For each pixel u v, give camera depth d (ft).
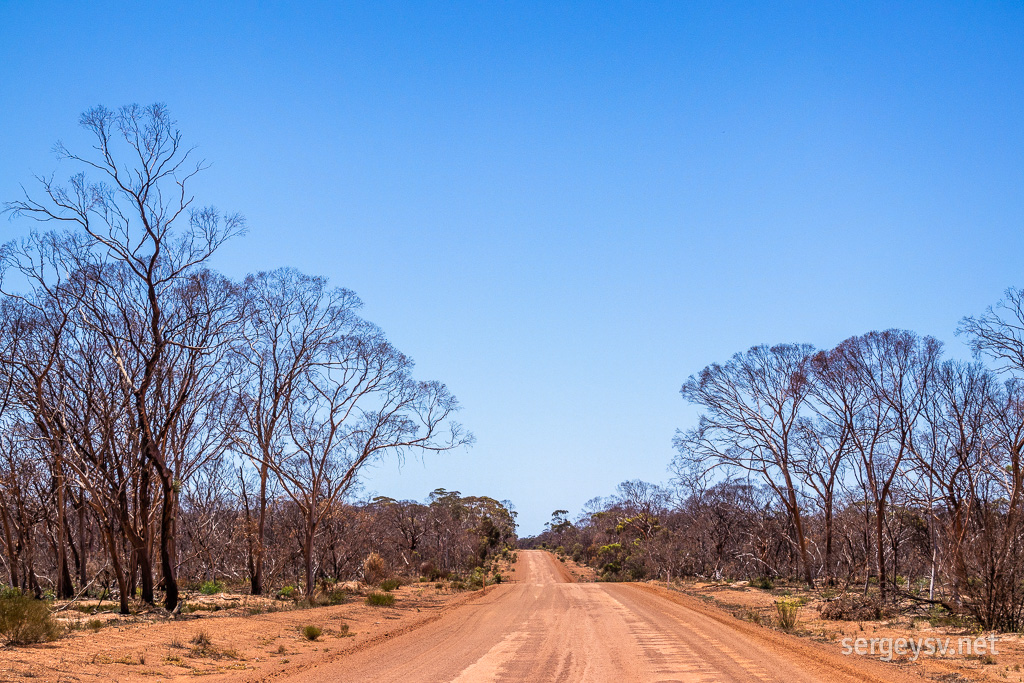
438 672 43.42
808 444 129.39
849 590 116.26
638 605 99.35
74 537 120.47
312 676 42.88
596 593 128.67
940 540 82.12
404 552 201.26
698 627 69.10
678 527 207.00
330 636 65.98
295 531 127.65
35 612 46.85
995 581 59.67
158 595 100.42
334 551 149.38
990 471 84.12
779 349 131.54
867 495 114.11
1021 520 61.87
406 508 214.07
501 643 58.08
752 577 164.86
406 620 82.94
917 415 107.34
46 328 82.12
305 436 103.19
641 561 219.20
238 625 66.13
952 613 65.31
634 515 257.14
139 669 42.63
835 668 42.96
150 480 82.79
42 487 96.12
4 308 82.07
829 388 120.88
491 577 198.29
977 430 92.79
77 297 77.71
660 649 52.54
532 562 301.22
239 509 135.13
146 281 77.36
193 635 56.75
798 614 82.43
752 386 133.28
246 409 98.27
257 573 111.75
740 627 69.10
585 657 48.91
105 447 79.77
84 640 48.91
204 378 88.94
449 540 227.40
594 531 358.23
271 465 100.63
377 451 106.01
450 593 136.05
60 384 79.61
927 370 106.52
